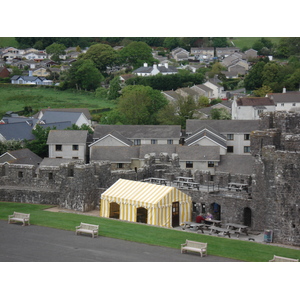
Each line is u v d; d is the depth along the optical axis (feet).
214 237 242.17
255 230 267.59
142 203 267.39
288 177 242.99
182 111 609.01
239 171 377.71
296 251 226.99
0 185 314.96
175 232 246.88
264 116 283.38
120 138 453.99
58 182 302.25
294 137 252.42
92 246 224.12
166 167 331.16
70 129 508.53
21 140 489.67
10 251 217.15
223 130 479.41
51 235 238.27
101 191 293.43
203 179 313.12
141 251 218.59
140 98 606.14
